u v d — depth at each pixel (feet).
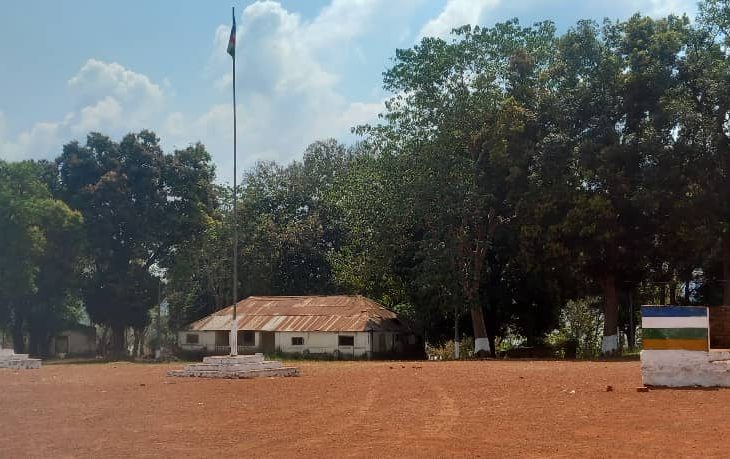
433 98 138.72
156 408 50.31
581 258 119.75
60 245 165.48
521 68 136.46
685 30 125.39
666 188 114.21
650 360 56.65
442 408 48.26
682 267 134.21
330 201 186.09
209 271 198.08
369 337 145.69
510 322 165.37
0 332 201.05
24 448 36.24
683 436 36.73
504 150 128.06
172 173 183.52
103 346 200.23
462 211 132.36
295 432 39.86
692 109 115.96
